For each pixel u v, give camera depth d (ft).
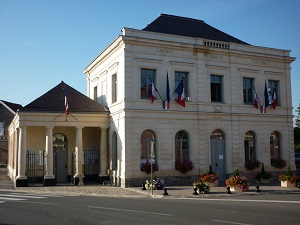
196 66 83.97
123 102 76.54
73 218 36.22
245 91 90.68
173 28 90.27
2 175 116.26
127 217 36.58
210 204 47.73
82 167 84.28
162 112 79.00
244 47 89.61
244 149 88.28
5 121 160.15
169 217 36.47
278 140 93.45
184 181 79.66
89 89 105.60
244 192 63.57
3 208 43.96
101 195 62.34
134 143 76.02
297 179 71.77
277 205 46.34
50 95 84.12
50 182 78.02
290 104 95.09
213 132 85.35
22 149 77.56
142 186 70.28
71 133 91.09
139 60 78.33
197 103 82.74
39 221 34.73
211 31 96.58
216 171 84.17
